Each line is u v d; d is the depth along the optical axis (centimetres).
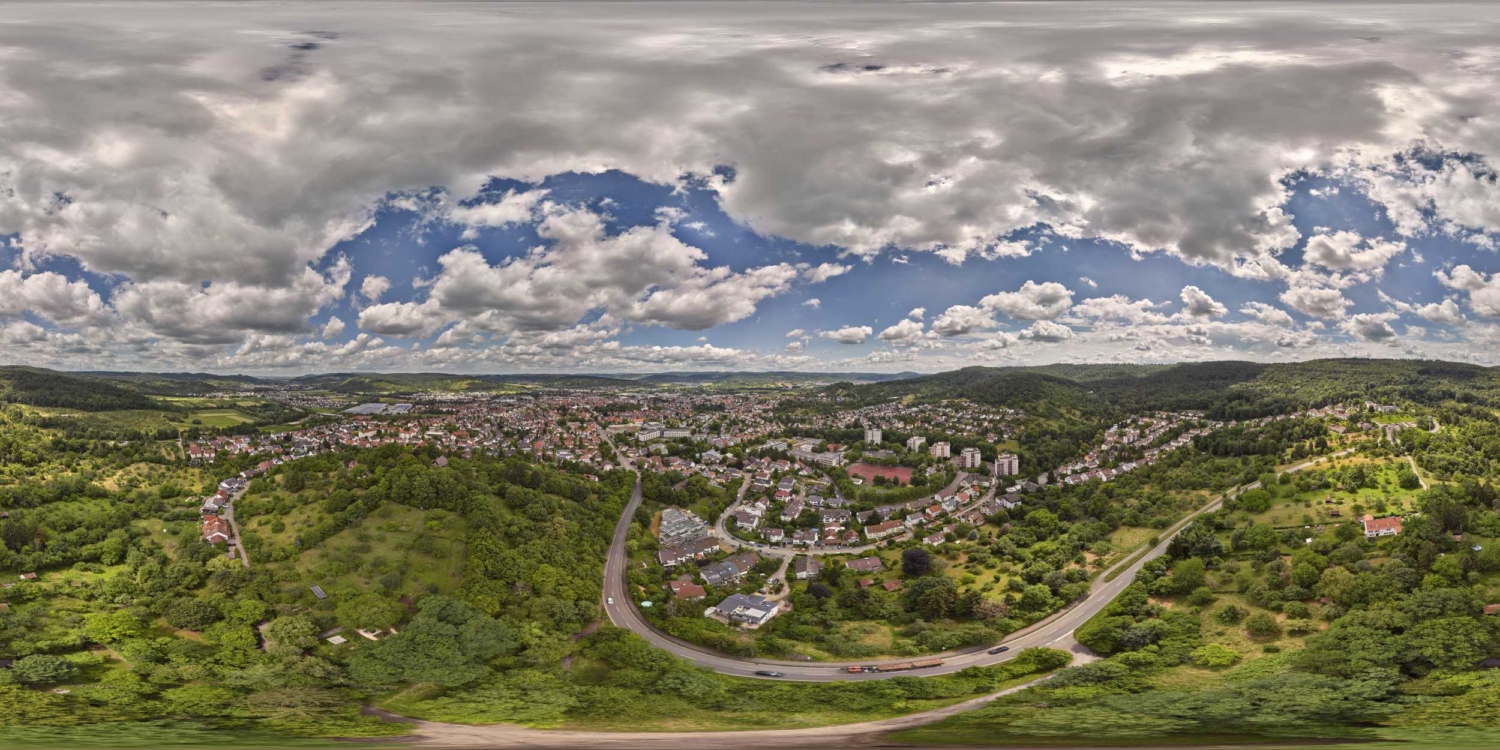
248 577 15712
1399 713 10050
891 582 18875
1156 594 16338
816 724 11169
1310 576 14575
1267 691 11256
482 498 18812
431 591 15775
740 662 14475
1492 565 13400
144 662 12750
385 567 16075
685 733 10656
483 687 12544
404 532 17200
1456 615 12238
